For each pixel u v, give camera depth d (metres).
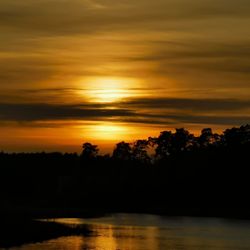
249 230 139.50
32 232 120.19
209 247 105.38
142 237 119.69
